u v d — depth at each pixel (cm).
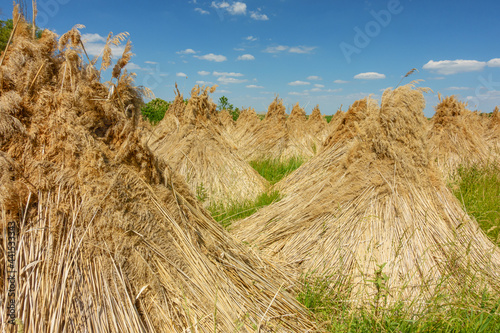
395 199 416
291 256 419
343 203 442
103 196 240
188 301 248
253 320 262
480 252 401
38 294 206
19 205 221
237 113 2755
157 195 281
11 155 229
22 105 241
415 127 447
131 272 235
